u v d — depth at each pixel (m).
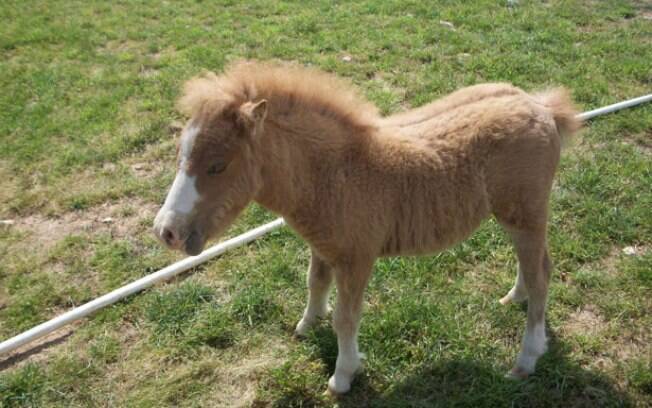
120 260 4.76
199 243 2.88
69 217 5.27
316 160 3.17
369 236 3.26
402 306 4.11
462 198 3.34
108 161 5.98
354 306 3.41
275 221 5.00
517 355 3.84
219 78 3.09
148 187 5.58
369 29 8.59
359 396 3.62
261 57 7.83
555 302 4.19
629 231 4.70
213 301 4.35
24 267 4.70
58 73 7.63
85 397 3.70
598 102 6.55
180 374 3.79
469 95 3.58
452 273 4.52
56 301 4.43
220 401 3.63
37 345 4.07
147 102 6.83
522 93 3.58
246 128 2.83
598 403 3.49
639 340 3.89
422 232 3.37
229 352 3.96
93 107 6.82
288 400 3.61
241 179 2.94
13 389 3.71
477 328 4.04
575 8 9.22
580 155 5.68
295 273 4.57
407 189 3.26
